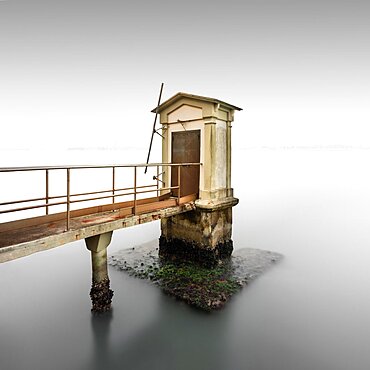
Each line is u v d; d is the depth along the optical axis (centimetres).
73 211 809
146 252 1328
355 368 654
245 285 1023
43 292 1008
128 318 840
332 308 902
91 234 716
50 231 668
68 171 669
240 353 701
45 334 780
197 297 934
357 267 1232
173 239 1206
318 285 1055
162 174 1219
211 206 1019
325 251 1434
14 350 720
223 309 880
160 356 695
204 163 1064
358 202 2878
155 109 1184
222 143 1116
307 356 691
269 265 1220
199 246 1116
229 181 1158
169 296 947
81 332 785
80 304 923
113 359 688
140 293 969
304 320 838
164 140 1202
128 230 1834
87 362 680
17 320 844
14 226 679
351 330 793
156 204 952
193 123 1091
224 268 1130
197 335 770
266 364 667
